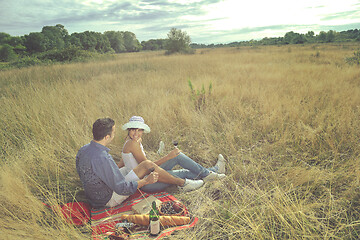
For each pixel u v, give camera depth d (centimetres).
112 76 1079
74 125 462
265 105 573
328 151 367
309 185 298
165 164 320
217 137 450
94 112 550
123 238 207
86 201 294
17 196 247
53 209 236
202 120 511
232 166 361
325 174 308
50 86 798
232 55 2212
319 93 648
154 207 243
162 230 228
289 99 601
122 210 256
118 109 573
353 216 246
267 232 228
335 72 953
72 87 775
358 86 719
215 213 268
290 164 347
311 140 389
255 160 370
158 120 516
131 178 276
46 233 209
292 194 282
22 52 7594
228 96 667
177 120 529
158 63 1636
